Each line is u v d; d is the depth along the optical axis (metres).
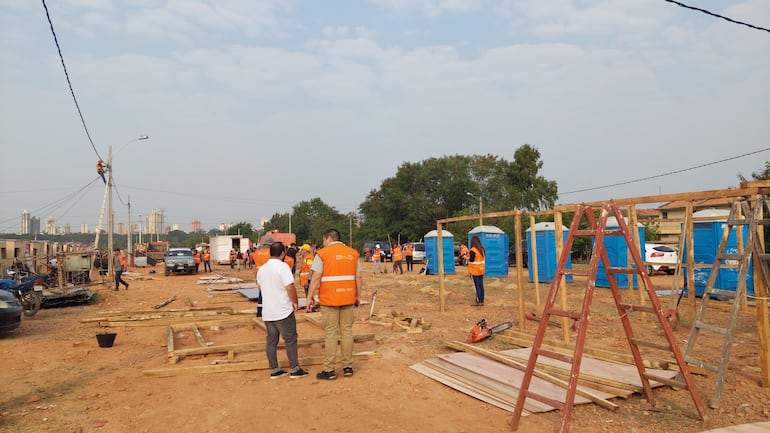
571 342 8.27
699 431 4.75
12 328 10.17
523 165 50.81
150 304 16.38
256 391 6.25
